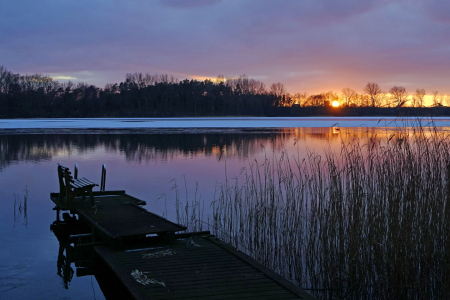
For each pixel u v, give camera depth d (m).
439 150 6.35
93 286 5.61
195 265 5.22
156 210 9.22
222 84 101.38
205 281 4.70
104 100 88.31
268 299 4.23
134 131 38.62
